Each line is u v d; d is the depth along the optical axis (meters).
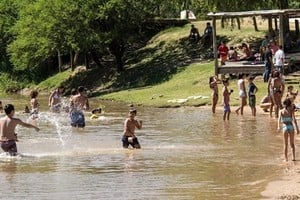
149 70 74.19
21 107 61.69
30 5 77.75
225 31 77.62
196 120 44.50
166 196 21.27
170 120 44.97
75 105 41.81
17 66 84.50
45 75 91.81
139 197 21.17
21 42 78.94
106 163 27.55
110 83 75.88
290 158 28.20
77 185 23.08
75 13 74.62
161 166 26.67
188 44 77.94
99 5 74.50
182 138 35.44
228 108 43.91
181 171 25.55
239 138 34.88
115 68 78.81
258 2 70.81
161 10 95.25
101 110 50.69
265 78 57.56
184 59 73.94
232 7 72.25
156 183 23.31
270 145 32.00
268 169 25.64
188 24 85.81
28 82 92.31
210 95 56.66
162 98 59.41
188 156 29.09
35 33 77.12
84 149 31.70
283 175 24.33
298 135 34.41
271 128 38.72
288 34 66.69
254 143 32.88
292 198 20.50
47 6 75.19
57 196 21.42
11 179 24.20
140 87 70.94
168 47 78.94
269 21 67.06
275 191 21.61
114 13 74.88
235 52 63.94
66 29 75.25
